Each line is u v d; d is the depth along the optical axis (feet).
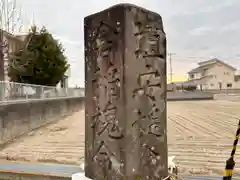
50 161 15.51
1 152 18.66
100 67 7.43
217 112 46.83
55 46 54.75
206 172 12.36
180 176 10.26
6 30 55.42
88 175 7.93
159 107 7.52
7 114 24.56
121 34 6.76
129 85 6.75
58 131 29.60
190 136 22.90
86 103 8.16
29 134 27.73
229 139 21.30
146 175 7.04
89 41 7.96
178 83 160.15
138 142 6.88
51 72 52.60
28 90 32.42
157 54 7.50
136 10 6.97
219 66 146.92
